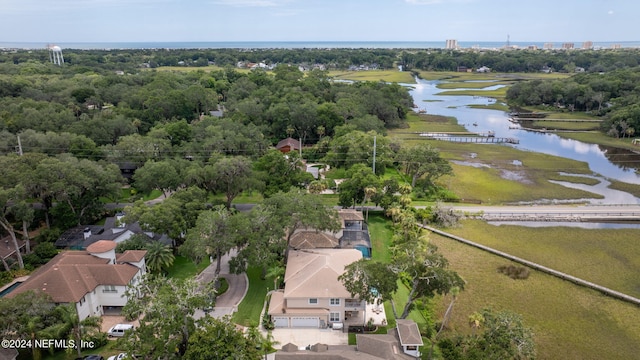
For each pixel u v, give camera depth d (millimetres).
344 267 51438
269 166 85750
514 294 57625
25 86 139875
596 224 80688
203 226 54688
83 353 44438
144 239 61094
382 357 41156
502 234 76125
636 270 63656
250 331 42438
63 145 90875
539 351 46719
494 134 151875
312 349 44062
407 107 191500
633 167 114312
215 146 99750
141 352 36500
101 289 50875
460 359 39781
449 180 103938
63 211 69938
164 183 76562
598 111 178125
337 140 113062
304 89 177125
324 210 62750
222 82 189375
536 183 102625
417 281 47844
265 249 54812
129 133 109125
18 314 40438
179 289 40719
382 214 84000
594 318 52625
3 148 85375
